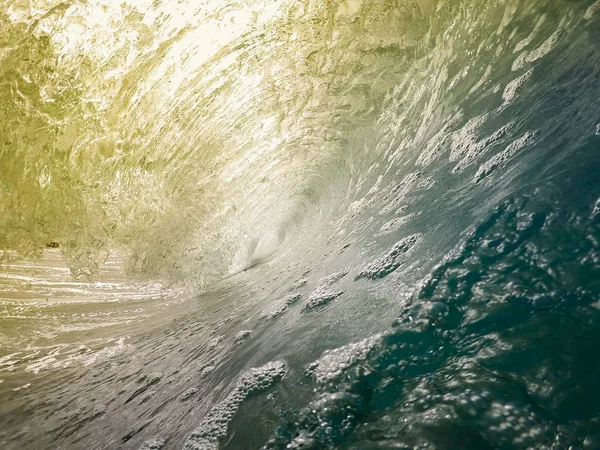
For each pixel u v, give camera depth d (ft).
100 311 21.71
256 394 5.90
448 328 4.63
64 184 18.93
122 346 16.17
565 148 6.21
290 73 19.19
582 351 3.42
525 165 6.68
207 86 19.70
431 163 10.73
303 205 27.76
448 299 5.01
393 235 8.46
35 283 25.14
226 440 5.15
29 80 16.69
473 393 3.56
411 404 3.90
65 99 17.35
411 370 4.41
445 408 3.57
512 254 5.00
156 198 21.91
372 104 18.17
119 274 26.14
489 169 7.79
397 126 16.01
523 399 3.30
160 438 6.32
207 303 18.49
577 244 4.48
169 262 23.47
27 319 21.02
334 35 17.29
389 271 6.97
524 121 8.16
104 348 16.53
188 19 17.43
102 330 19.17
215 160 23.11
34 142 17.79
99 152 18.94
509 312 4.30
